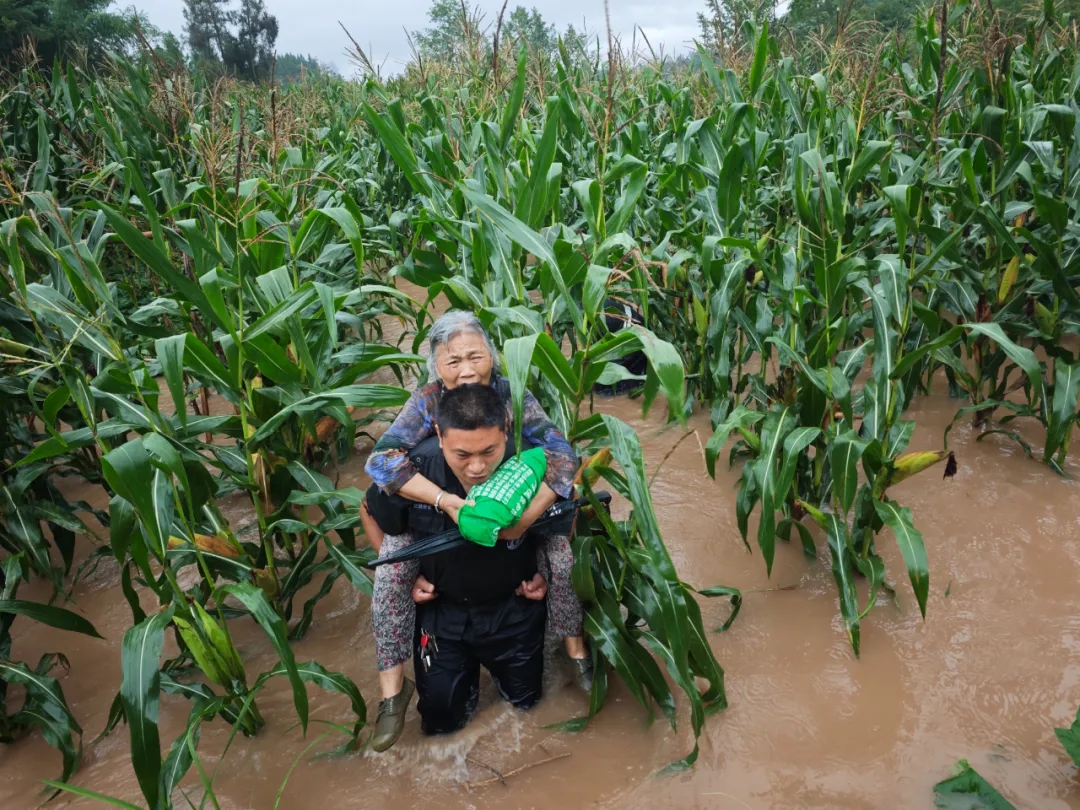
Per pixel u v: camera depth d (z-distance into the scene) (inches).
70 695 113.9
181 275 106.1
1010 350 107.0
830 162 174.1
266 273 129.5
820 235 130.3
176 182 196.2
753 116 192.4
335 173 250.8
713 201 179.3
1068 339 214.4
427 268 158.6
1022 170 147.7
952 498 145.7
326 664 116.4
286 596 118.2
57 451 98.2
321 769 96.9
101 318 114.0
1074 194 164.2
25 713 96.6
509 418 94.0
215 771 95.7
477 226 135.9
